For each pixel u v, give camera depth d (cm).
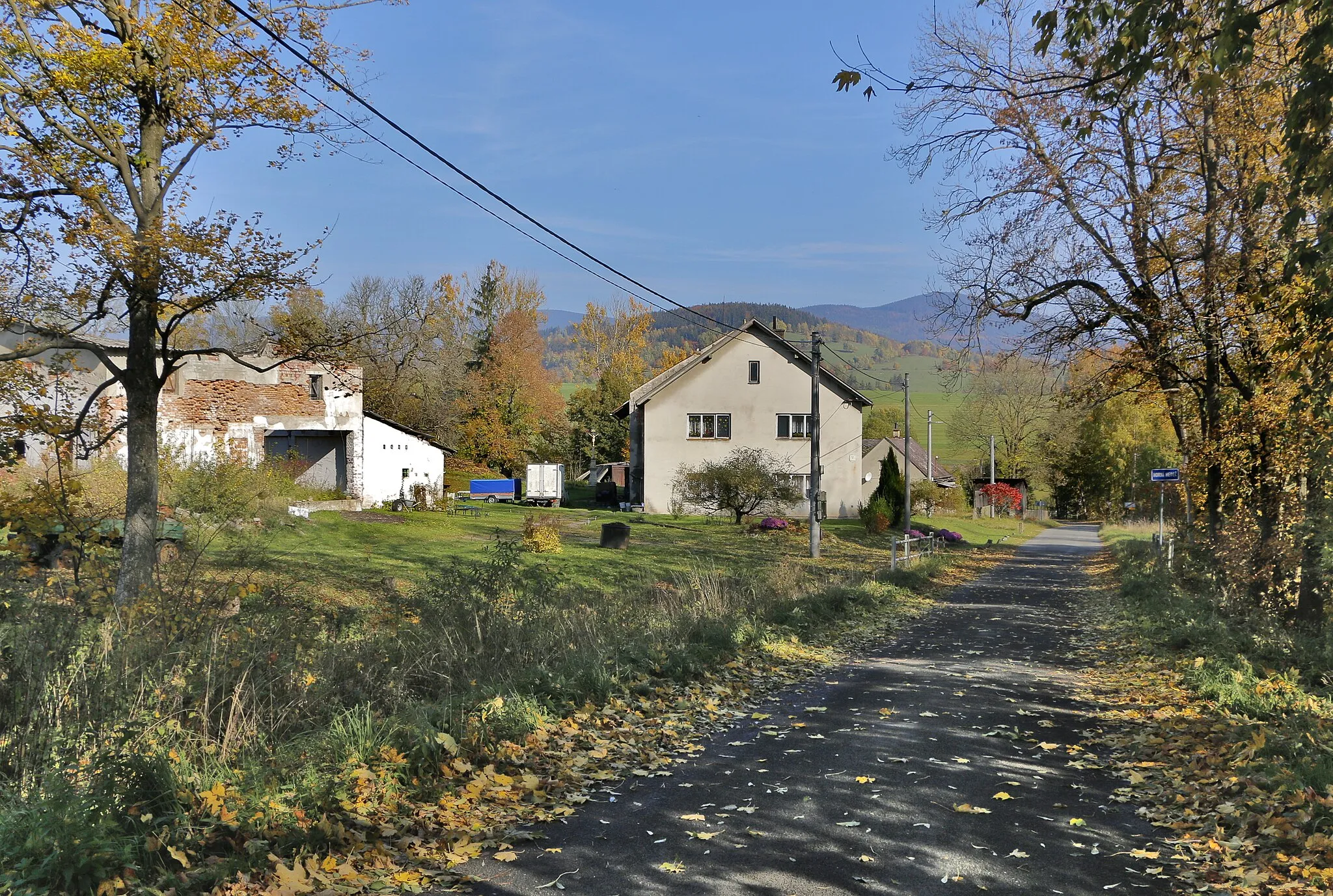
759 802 612
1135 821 580
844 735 810
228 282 1367
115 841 444
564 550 3000
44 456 1520
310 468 4034
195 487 2458
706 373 5281
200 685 692
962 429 8962
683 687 991
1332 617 1423
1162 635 1368
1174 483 2533
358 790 572
